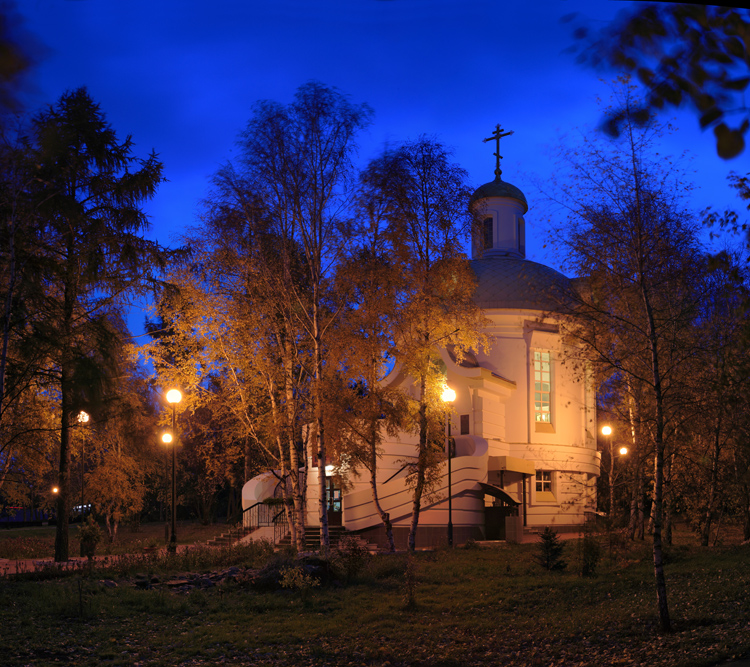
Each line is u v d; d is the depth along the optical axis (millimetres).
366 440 22297
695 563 17047
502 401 33094
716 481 21672
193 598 13977
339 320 21781
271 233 21359
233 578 15875
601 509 35625
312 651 10406
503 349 33625
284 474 22688
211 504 48531
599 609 12875
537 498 32875
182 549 24453
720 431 19812
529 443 32906
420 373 22172
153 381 22797
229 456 22875
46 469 22062
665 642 9758
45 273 17906
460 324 22578
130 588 14734
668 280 12734
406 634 11617
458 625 12227
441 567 18016
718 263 8102
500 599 14391
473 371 30406
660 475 11336
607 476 37500
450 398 22969
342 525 27000
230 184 21188
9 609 12523
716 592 12672
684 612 11453
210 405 22312
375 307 21500
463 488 27578
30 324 17156
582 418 34750
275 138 20594
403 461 27984
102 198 20406
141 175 20469
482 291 34438
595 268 13336
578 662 9539
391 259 21984
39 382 18828
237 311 21219
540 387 34094
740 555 17625
